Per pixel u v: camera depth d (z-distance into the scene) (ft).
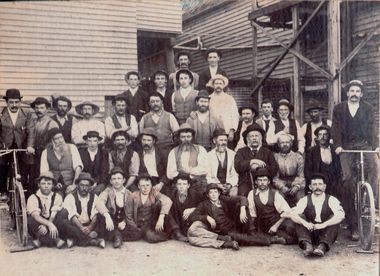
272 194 16.12
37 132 16.75
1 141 16.69
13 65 16.60
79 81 17.69
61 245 15.55
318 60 20.61
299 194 16.58
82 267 14.24
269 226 16.14
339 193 16.30
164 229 16.28
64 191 16.08
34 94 16.88
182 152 16.94
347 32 18.58
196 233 15.84
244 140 17.11
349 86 16.76
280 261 14.42
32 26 16.66
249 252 15.21
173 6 21.66
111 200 16.08
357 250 15.08
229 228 15.96
